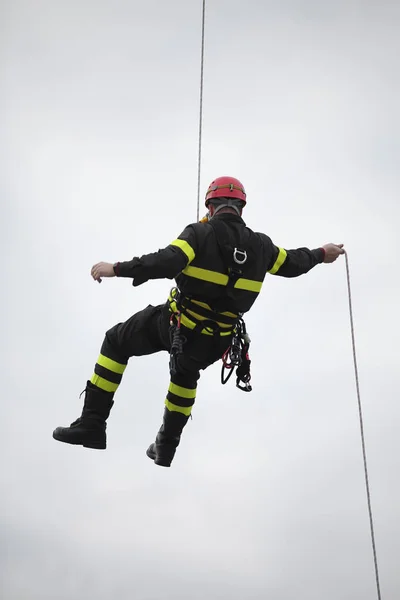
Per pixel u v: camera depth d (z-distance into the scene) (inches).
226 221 263.6
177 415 296.4
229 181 268.5
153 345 287.7
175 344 263.3
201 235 255.9
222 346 273.6
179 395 292.4
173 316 269.9
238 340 276.8
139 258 241.6
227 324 270.2
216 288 259.9
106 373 292.7
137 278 241.9
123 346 290.5
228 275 258.5
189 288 261.0
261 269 266.4
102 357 294.4
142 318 286.5
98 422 294.0
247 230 266.4
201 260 257.0
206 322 266.2
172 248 247.4
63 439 295.3
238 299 263.1
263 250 267.4
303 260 280.1
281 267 276.5
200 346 271.3
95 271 238.7
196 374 285.7
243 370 283.6
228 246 257.8
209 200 269.6
